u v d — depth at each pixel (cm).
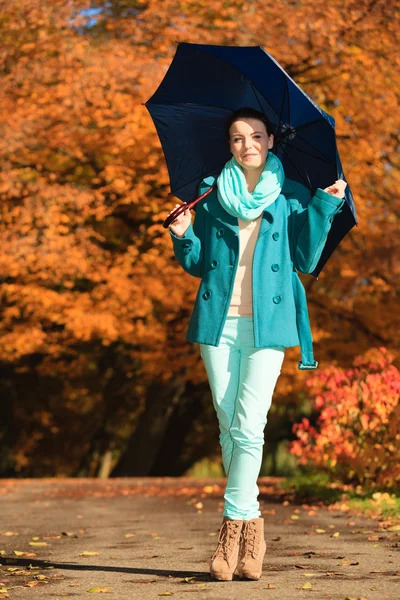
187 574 714
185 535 1035
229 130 714
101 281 2923
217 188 707
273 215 698
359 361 1617
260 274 691
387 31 2514
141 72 2520
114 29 2809
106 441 4388
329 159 710
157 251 2766
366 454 1551
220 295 697
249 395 688
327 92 2694
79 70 2528
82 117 2655
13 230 2642
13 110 2666
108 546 941
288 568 733
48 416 4428
